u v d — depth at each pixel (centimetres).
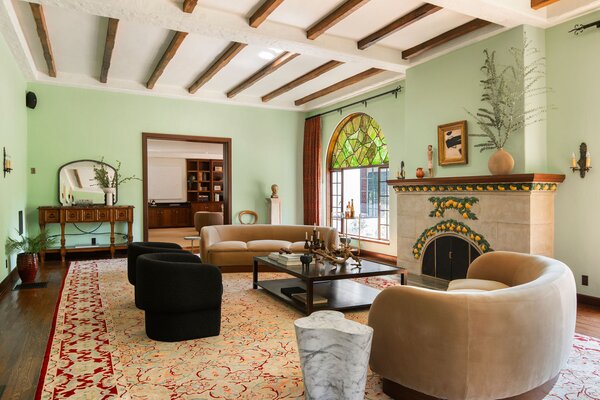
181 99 803
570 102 430
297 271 390
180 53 595
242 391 231
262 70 663
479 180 452
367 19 473
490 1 396
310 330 210
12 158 545
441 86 533
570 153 429
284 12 455
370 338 207
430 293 205
